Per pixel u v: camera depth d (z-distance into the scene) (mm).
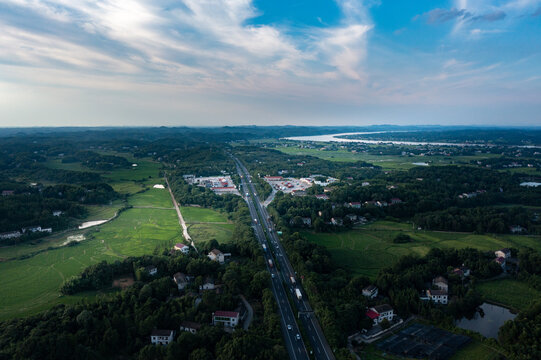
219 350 145000
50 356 137500
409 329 172125
